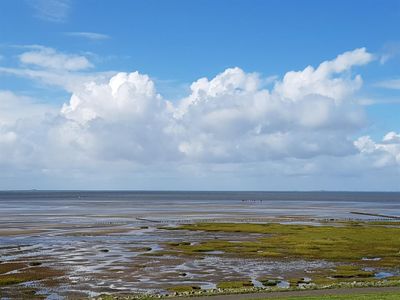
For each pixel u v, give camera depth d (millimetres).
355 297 31406
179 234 87500
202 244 71938
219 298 33094
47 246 68875
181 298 33656
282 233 89250
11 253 61875
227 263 54906
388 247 68875
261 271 50000
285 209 192125
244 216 142750
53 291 40500
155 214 149625
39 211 163750
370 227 102938
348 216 147625
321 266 53250
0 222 111875
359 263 55438
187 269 50969
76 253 62125
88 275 47312
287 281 44625
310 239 78500
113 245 70500
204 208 195750
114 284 43281
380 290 35875
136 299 34688
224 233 89750
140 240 77312
